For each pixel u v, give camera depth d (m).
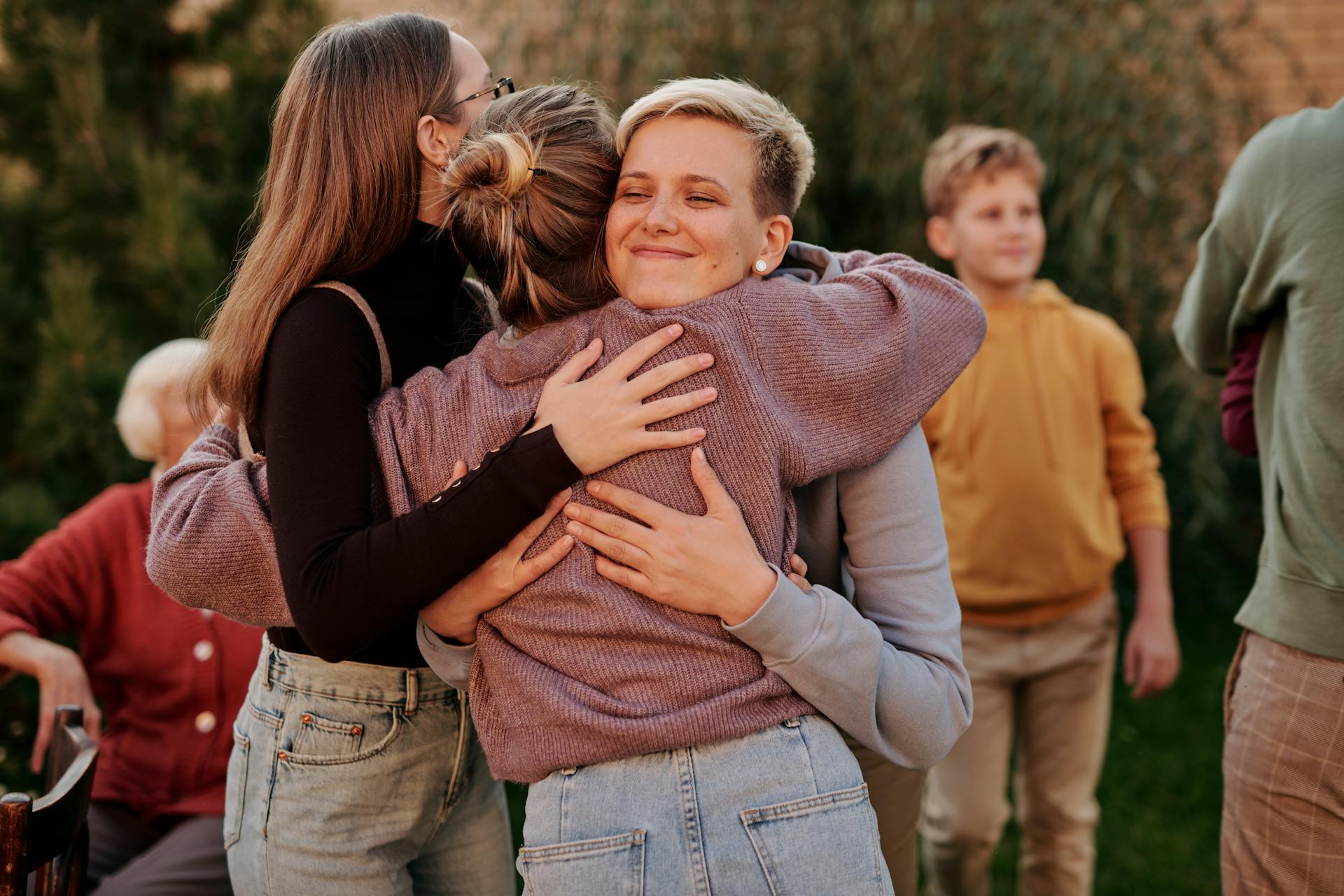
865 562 1.35
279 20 3.37
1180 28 4.39
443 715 1.50
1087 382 2.47
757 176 1.32
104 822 2.05
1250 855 1.71
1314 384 1.62
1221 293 1.88
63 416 2.87
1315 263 1.63
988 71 4.13
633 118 1.33
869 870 1.19
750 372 1.24
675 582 1.19
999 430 2.42
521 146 1.29
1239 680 1.77
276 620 1.38
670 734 1.17
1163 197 4.34
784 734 1.21
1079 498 2.41
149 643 2.10
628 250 1.32
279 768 1.46
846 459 1.27
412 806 1.50
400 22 1.48
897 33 4.27
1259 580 1.76
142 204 3.11
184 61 3.49
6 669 2.04
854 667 1.22
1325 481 1.60
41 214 3.17
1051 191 4.36
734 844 1.16
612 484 1.23
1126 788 3.45
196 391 1.49
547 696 1.20
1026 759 2.48
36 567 2.10
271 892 1.47
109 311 3.07
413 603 1.19
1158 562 2.48
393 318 1.42
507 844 1.69
